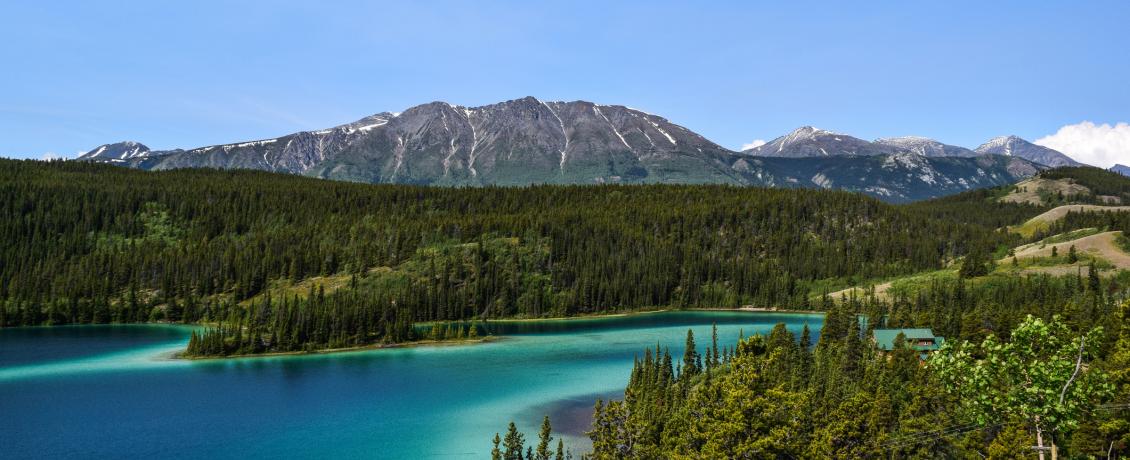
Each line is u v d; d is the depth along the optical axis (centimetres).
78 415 14338
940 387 9294
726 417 7919
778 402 8225
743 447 7581
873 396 10200
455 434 12862
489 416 14062
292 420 13888
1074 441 7231
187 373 18900
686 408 9262
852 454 8481
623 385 16912
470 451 11894
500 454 9800
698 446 8531
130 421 13875
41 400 15675
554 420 13725
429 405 14988
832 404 9712
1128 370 7819
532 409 14600
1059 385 4409
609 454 9081
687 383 13500
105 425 13600
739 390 8075
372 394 16112
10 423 13750
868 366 12444
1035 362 4438
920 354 14200
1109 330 12800
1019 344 4562
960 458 8556
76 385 17288
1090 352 4428
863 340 15862
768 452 7619
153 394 16250
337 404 15150
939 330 17812
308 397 15862
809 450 8081
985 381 4578
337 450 11994
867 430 8912
